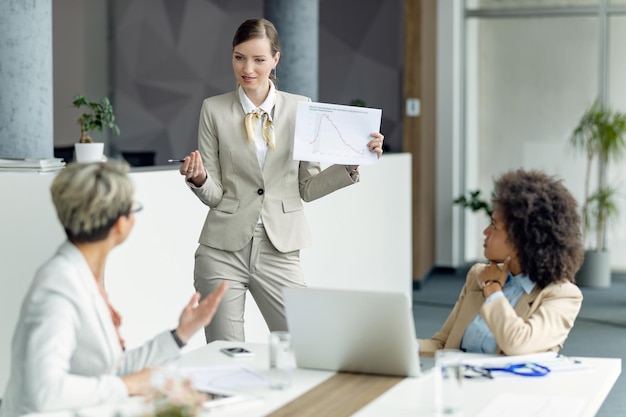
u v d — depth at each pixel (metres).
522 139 12.53
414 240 11.39
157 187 5.77
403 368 3.31
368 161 4.28
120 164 3.00
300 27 8.63
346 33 12.58
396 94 12.46
